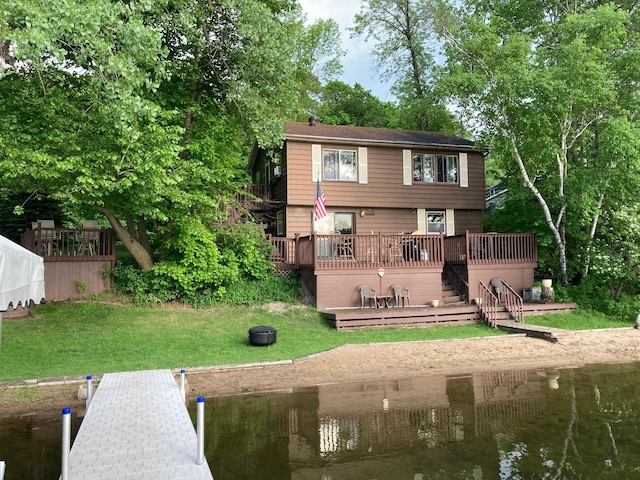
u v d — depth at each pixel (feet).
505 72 59.00
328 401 28.91
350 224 70.95
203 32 51.70
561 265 63.77
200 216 54.19
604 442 21.99
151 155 41.93
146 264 55.67
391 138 73.82
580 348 43.75
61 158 40.32
